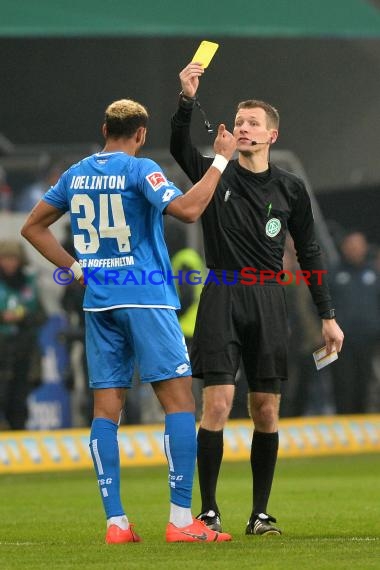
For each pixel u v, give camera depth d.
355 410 53.53
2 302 49.47
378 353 53.62
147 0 50.59
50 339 50.06
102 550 19.72
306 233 24.53
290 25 51.91
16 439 47.78
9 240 49.78
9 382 49.47
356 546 20.34
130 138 21.64
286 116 54.03
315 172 54.31
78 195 21.34
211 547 20.03
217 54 52.97
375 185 54.59
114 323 21.41
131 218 21.05
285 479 39.97
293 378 52.62
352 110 54.56
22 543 22.17
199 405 50.03
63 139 51.47
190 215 20.53
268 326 23.56
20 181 50.44
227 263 23.55
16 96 51.12
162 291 21.12
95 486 39.19
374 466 45.38
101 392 21.38
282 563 17.94
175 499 21.19
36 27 49.31
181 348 21.16
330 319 24.52
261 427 23.80
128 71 52.19
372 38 54.62
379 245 54.12
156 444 49.41
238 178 23.70
